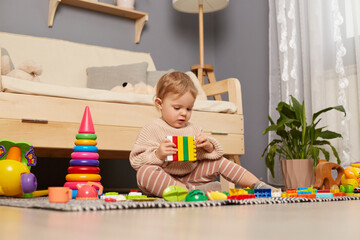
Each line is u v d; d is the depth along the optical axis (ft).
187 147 3.98
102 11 8.41
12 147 3.97
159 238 1.21
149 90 6.81
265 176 8.25
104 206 2.25
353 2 6.32
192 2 8.59
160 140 4.47
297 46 7.24
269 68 7.87
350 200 3.37
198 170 4.51
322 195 3.65
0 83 4.74
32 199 3.51
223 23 9.68
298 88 7.17
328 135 5.89
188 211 2.20
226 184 6.39
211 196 3.11
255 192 3.46
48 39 7.43
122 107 5.55
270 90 7.74
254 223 1.61
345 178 4.38
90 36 8.26
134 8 8.79
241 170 4.39
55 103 5.07
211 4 8.64
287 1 7.39
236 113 6.68
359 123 6.18
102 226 1.51
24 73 5.57
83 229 1.43
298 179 5.82
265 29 8.60
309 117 6.92
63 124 5.11
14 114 4.79
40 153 6.32
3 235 1.28
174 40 9.35
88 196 3.30
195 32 9.69
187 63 9.50
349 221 1.70
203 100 6.41
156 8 9.15
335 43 6.59
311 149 5.91
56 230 1.40
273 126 6.06
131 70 7.31
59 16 7.93
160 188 3.95
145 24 8.96
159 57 9.10
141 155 4.17
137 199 3.12
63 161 7.64
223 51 9.61
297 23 7.29
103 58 7.86
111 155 6.88
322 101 6.68
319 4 6.86
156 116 5.79
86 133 4.24
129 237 1.23
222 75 9.61
